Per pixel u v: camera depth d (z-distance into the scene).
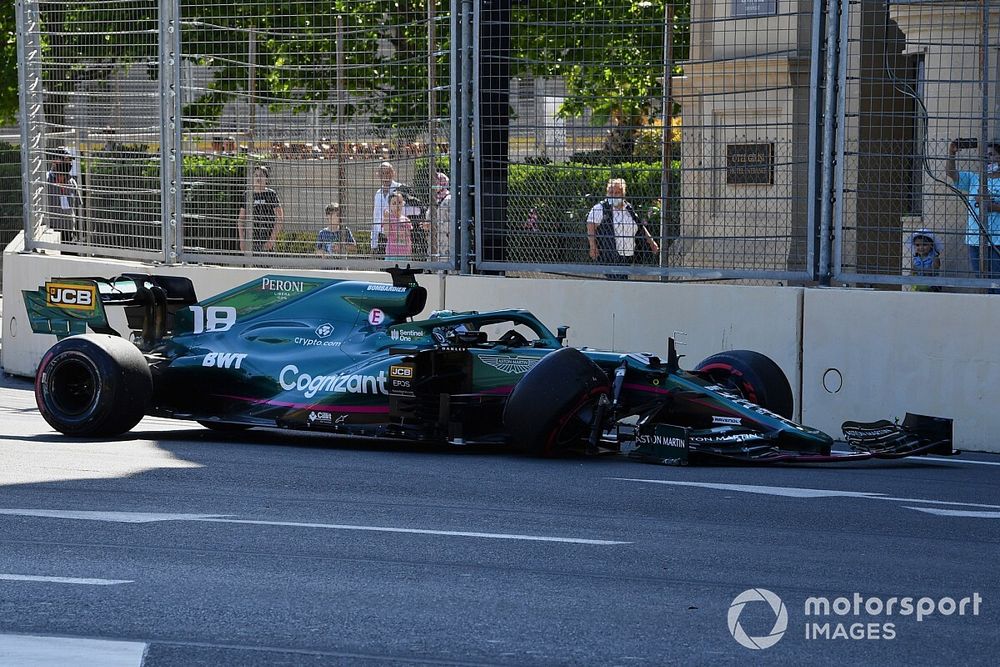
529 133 41.91
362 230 44.12
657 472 29.45
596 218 41.09
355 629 16.09
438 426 31.56
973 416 35.91
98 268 48.62
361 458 31.27
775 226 39.25
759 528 22.89
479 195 42.50
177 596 17.45
